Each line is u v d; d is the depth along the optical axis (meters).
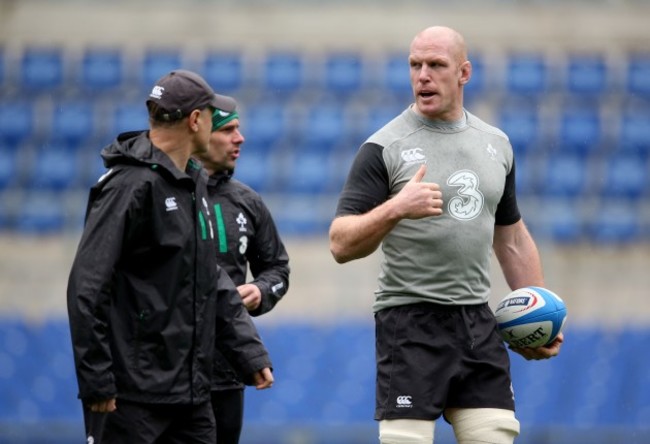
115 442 16.77
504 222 19.94
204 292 17.36
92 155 70.94
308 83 75.75
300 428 50.31
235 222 22.61
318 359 52.84
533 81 75.06
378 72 75.94
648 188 69.50
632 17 76.81
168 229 16.92
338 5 77.38
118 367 16.67
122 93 75.12
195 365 17.16
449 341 18.28
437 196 17.06
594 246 64.06
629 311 60.50
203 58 76.38
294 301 59.19
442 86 18.39
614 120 72.94
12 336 54.91
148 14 77.25
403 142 18.52
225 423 22.09
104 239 16.36
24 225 65.69
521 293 19.50
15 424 50.72
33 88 75.56
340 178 69.12
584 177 69.50
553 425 52.66
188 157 17.55
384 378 18.45
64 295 60.19
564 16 76.81
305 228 64.81
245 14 77.19
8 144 71.75
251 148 71.12
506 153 19.09
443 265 18.30
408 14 76.88
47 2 77.19
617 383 53.88
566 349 54.62
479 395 18.30
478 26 76.50
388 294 18.69
